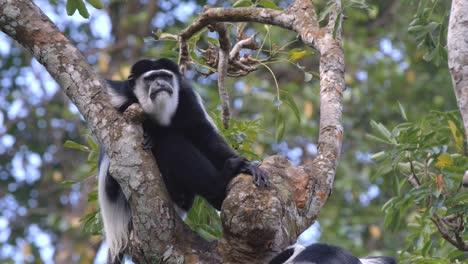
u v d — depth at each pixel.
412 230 9.20
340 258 7.38
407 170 9.18
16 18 7.68
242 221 6.56
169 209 6.87
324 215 15.45
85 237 17.44
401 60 18.38
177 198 8.82
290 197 7.02
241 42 8.98
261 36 15.20
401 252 9.02
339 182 15.56
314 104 17.11
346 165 16.03
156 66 9.12
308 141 16.78
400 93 17.42
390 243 15.34
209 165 8.53
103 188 8.79
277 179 7.11
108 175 8.72
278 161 7.31
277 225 6.57
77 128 19.20
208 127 9.05
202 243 6.82
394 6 19.06
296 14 9.01
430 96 17.50
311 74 9.03
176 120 8.98
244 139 9.33
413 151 8.88
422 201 8.81
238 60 9.08
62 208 18.70
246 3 9.60
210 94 15.11
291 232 6.90
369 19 19.48
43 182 19.06
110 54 19.27
